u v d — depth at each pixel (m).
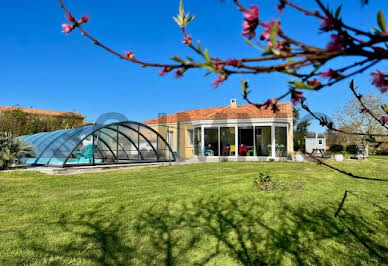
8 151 12.59
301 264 4.05
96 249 4.46
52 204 6.92
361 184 9.76
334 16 0.78
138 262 4.07
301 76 0.91
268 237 5.00
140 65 1.03
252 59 0.83
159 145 19.58
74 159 16.55
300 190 8.38
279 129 20.03
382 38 0.74
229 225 5.57
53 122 31.38
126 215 6.13
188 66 0.93
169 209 6.60
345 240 4.88
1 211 6.35
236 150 20.41
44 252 4.29
